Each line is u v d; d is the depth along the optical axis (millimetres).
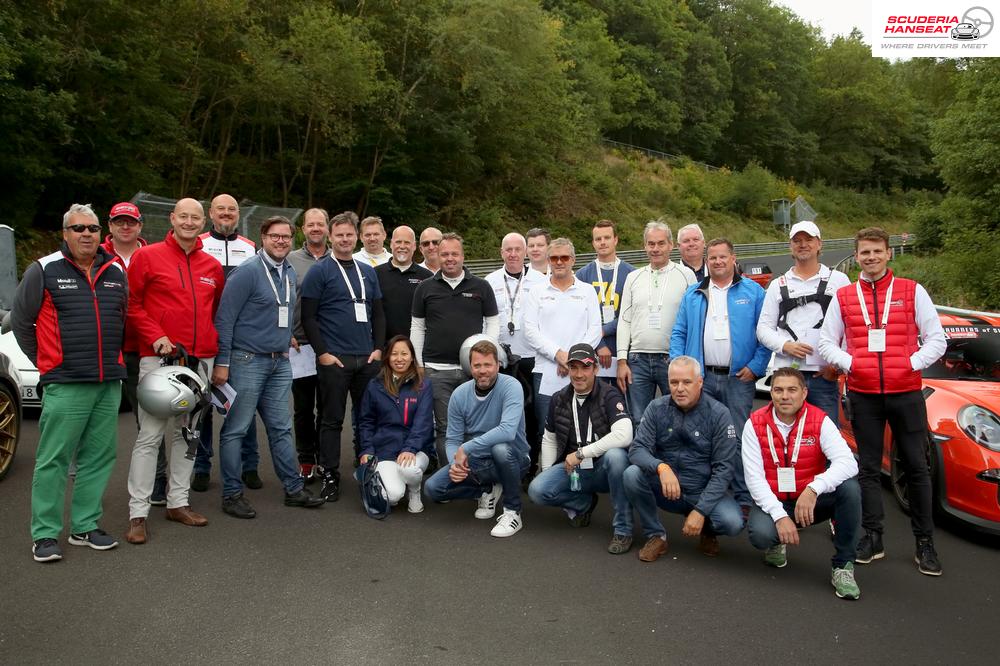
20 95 15914
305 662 3041
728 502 4344
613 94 58094
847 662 3158
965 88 19453
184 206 4676
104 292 4172
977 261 18281
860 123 74375
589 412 4801
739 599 3803
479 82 30734
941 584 4059
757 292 5195
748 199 55156
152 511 4969
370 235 6539
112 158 19781
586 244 38281
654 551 4344
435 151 33156
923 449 4332
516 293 6129
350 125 27562
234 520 4820
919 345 4352
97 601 3562
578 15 61688
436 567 4129
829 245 46125
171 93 21297
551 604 3674
